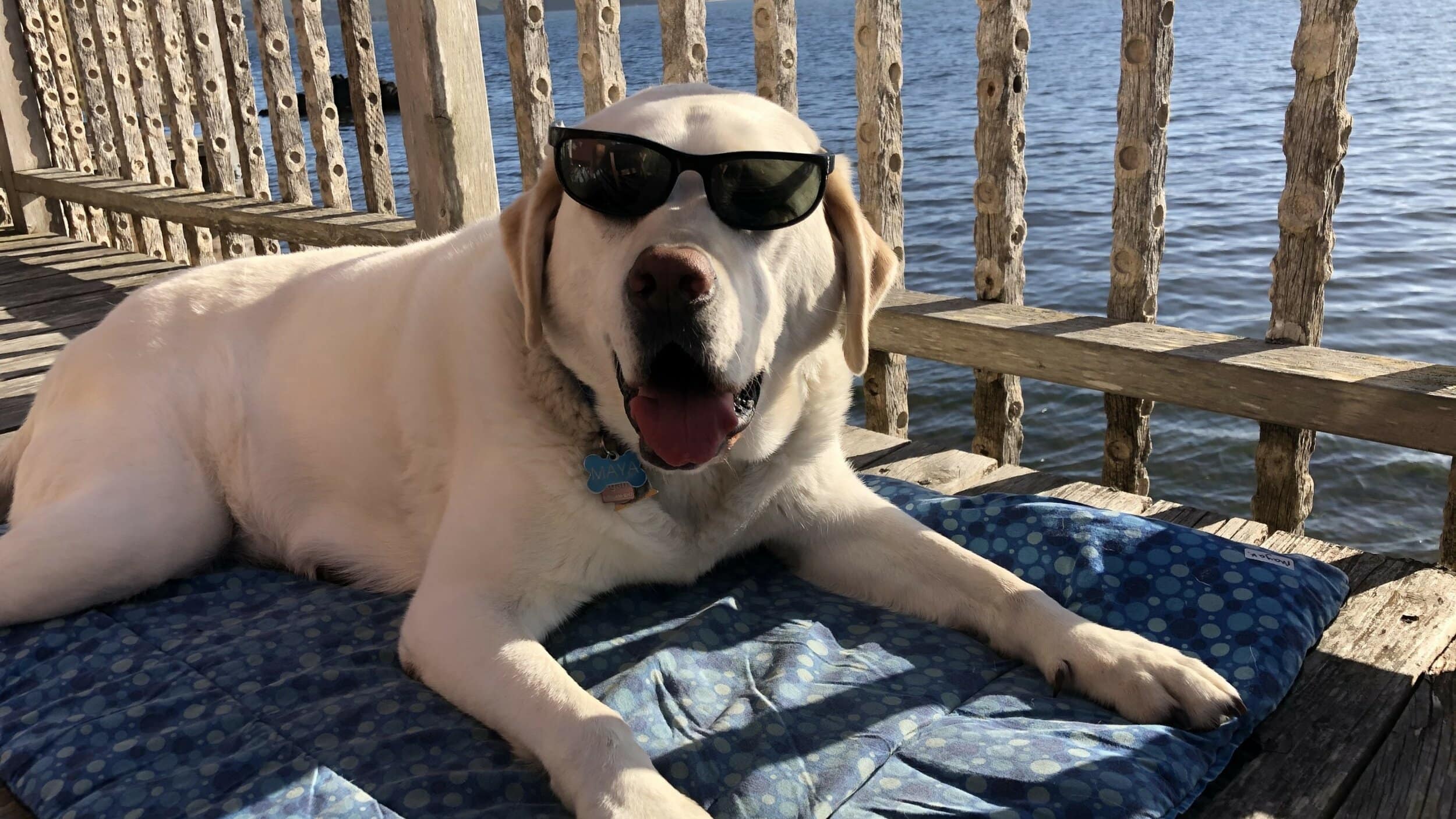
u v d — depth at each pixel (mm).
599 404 549
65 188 1744
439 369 606
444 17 1040
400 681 533
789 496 622
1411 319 1851
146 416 661
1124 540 616
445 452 608
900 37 979
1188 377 778
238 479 680
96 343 693
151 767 477
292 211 1447
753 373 519
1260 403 747
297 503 675
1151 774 445
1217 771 464
